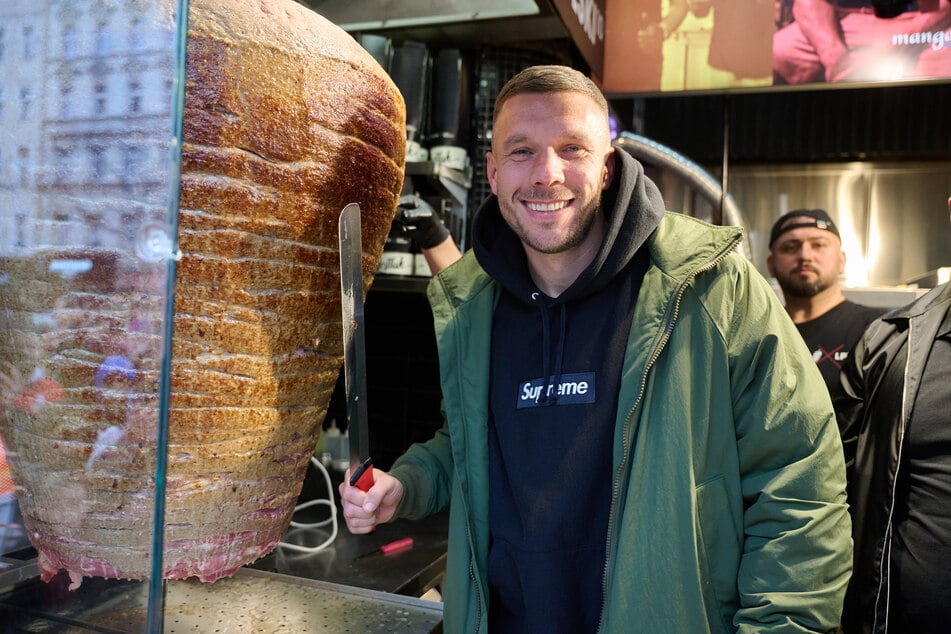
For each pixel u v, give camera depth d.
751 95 2.40
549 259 0.88
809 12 1.78
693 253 0.82
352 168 0.60
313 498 1.49
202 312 0.53
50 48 0.46
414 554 1.21
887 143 2.34
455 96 1.52
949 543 1.14
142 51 0.44
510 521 0.86
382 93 0.63
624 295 0.86
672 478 0.76
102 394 0.49
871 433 1.33
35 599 0.51
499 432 0.87
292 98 0.54
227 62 0.51
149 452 0.51
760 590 0.74
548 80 0.82
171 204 0.39
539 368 0.87
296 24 0.56
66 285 0.47
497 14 1.29
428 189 1.54
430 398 1.93
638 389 0.78
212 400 0.54
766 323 0.80
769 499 0.75
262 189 0.54
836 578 0.74
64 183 0.46
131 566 0.54
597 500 0.82
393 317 1.96
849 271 2.43
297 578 0.97
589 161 0.81
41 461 0.52
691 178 2.21
